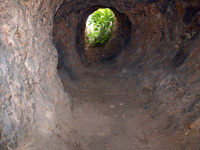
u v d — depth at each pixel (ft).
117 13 29.19
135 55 22.56
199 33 13.61
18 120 7.57
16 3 8.12
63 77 18.54
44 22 12.01
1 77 6.86
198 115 10.53
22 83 8.33
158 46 18.92
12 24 7.79
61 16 19.58
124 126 12.94
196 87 11.78
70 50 22.38
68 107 13.55
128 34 26.86
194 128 10.26
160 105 13.78
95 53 33.99
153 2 17.16
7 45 7.57
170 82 14.37
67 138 10.35
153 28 19.24
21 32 8.48
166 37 17.80
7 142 6.73
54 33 19.16
